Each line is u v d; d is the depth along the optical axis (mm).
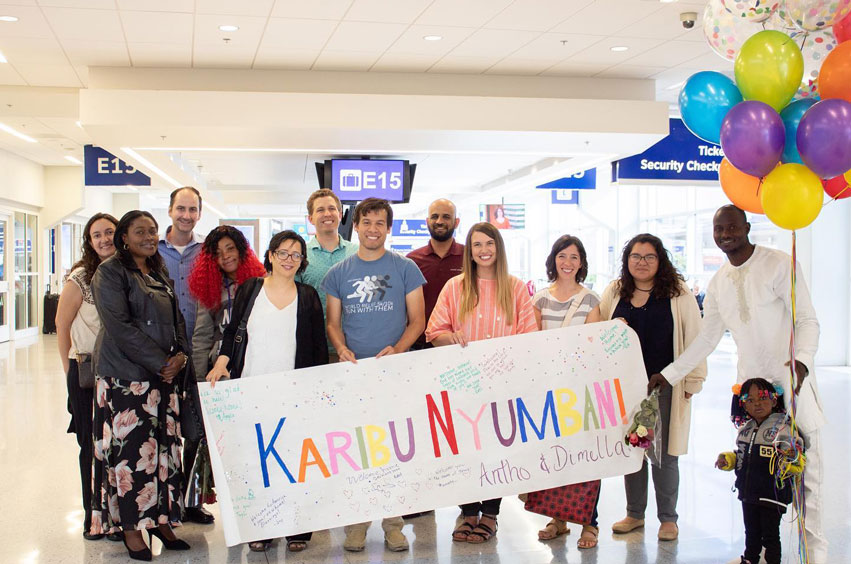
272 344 3621
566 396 3746
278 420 3537
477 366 3689
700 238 14531
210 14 6254
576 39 7133
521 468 3701
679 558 3598
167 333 3584
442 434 3648
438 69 8211
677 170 9539
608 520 4211
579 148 9250
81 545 3828
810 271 10773
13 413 7355
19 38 6875
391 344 3748
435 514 4395
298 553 3719
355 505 3570
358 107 8148
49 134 11891
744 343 3477
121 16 6281
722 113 3340
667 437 3865
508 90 8555
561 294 3959
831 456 5496
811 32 3404
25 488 4859
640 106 8656
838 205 10750
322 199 4254
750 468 3322
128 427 3486
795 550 3660
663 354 3852
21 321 15930
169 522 3594
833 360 10852
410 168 11086
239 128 7980
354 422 3588
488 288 3795
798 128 3012
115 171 12133
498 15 6406
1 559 3635
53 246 18000
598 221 17688
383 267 3740
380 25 6633
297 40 7039
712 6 3623
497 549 3748
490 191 16172
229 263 3932
